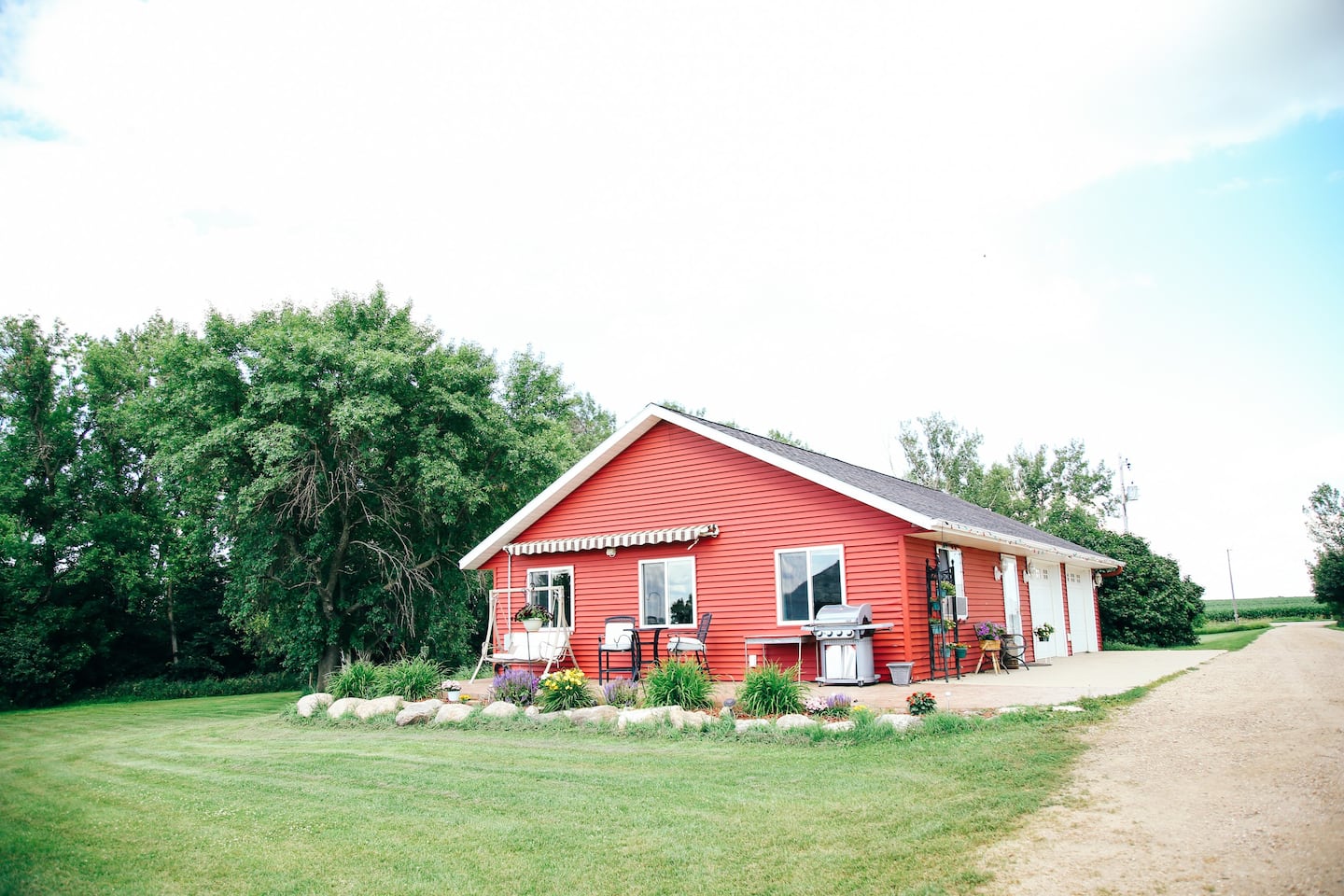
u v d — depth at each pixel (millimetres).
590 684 17516
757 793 8672
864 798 8156
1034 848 6332
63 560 32781
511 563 22609
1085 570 31531
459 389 28922
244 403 26281
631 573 20594
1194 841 6125
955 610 18281
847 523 17641
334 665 28453
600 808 8469
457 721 14820
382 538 29172
